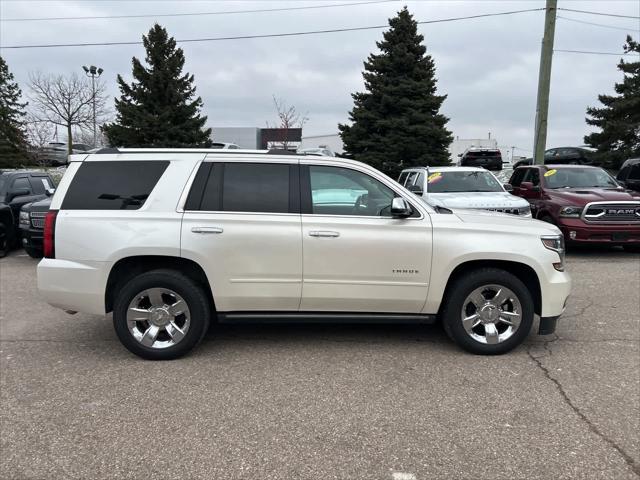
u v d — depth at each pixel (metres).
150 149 4.92
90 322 6.00
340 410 3.77
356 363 4.67
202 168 4.78
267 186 4.78
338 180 4.84
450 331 4.86
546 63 15.78
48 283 4.69
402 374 4.42
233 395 4.02
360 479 2.95
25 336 5.48
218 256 4.64
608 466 3.06
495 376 4.37
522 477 2.96
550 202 10.33
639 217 9.61
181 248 4.61
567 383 4.23
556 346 5.11
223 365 4.62
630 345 5.14
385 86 25.36
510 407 3.81
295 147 34.94
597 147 29.50
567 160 28.61
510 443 3.32
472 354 4.88
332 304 4.79
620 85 28.92
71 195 4.76
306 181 4.81
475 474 2.99
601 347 5.09
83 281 4.64
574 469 3.04
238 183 4.78
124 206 4.71
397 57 25.28
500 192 10.49
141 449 3.25
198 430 3.48
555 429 3.49
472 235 4.73
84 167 4.82
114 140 28.91
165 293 4.70
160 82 28.95
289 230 4.68
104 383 4.24
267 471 3.02
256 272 4.69
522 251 4.71
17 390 4.11
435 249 4.71
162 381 4.28
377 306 4.81
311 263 4.69
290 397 3.98
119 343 5.25
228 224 4.65
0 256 10.46
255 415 3.69
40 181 12.88
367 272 4.72
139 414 3.71
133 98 29.45
